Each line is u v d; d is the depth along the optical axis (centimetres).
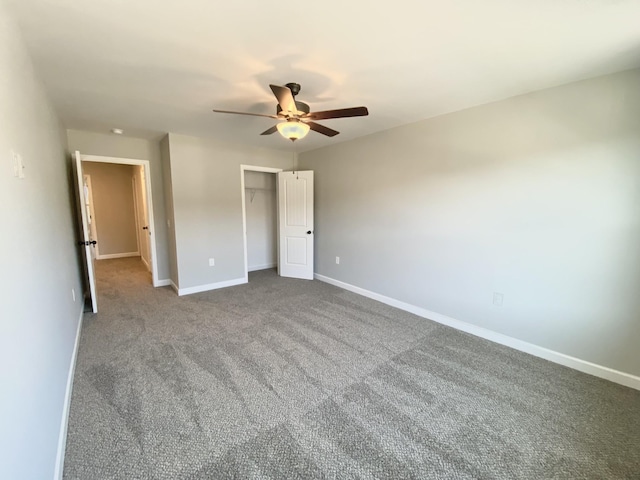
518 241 268
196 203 430
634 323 216
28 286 127
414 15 153
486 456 160
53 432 146
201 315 351
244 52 190
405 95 262
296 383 221
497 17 155
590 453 162
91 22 157
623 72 209
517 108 260
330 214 473
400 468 152
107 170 682
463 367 245
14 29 147
